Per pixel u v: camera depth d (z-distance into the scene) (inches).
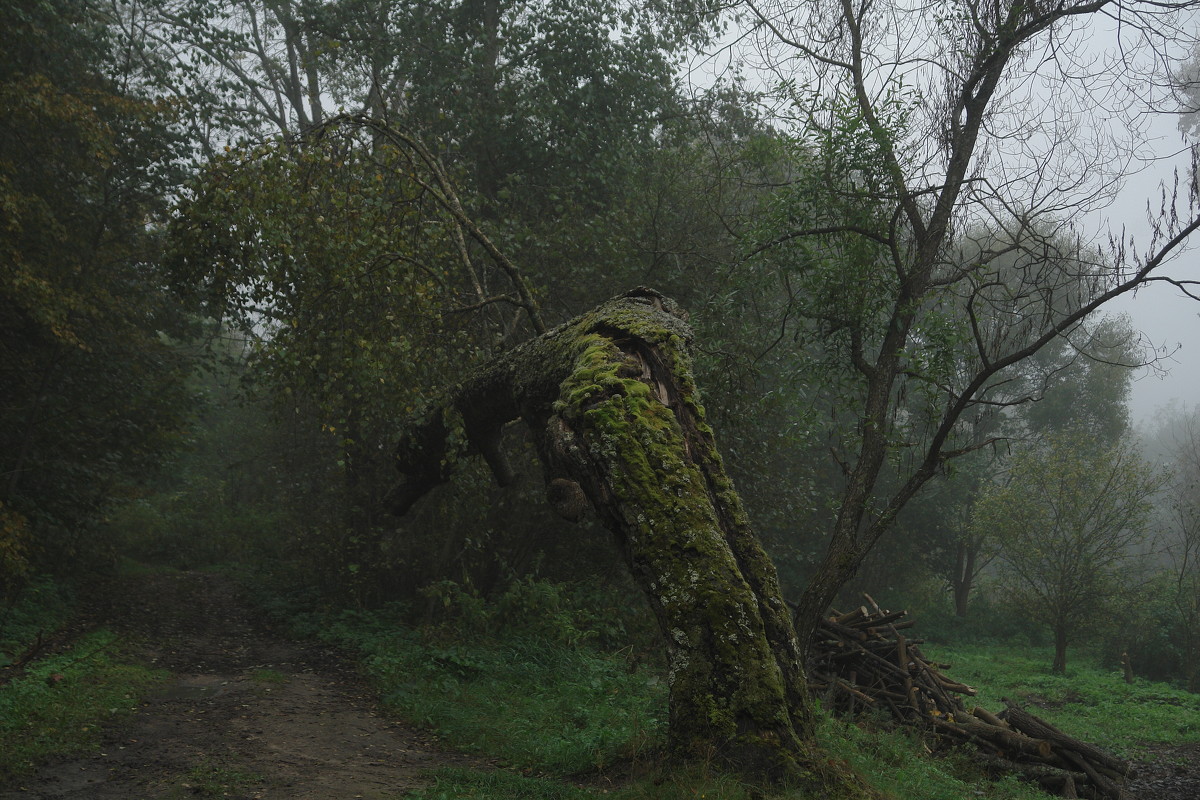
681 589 209.3
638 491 220.2
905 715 424.8
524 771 255.4
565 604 487.8
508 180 562.6
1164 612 928.3
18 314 539.8
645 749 229.5
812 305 438.6
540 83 604.1
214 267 387.5
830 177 423.2
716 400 471.2
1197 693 857.5
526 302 408.5
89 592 593.0
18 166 503.8
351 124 406.6
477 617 466.9
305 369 387.5
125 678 363.6
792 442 471.5
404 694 351.3
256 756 256.7
